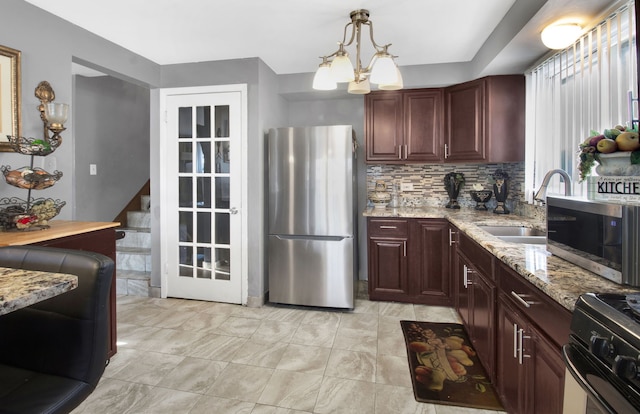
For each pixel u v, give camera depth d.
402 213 3.43
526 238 2.32
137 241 4.13
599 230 1.27
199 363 2.31
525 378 1.48
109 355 2.33
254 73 3.24
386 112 3.62
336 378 2.15
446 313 3.17
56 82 2.35
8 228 1.85
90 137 3.97
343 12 2.33
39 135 2.22
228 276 3.42
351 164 3.18
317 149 3.23
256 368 2.26
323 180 3.23
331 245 3.23
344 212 3.21
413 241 3.38
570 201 1.48
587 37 2.11
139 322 2.96
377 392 2.01
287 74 3.71
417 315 3.13
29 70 2.18
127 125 4.45
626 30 1.81
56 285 0.85
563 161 2.42
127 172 4.45
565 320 1.13
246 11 2.31
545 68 2.68
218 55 3.18
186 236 3.51
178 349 2.50
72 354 1.08
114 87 4.25
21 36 2.13
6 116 2.01
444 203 3.91
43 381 1.07
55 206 2.03
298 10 2.30
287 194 3.30
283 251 3.32
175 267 3.54
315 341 2.63
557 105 2.49
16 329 1.14
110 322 2.34
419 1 2.19
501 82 3.10
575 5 1.84
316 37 2.76
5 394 1.01
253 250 3.34
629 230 1.14
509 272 1.68
